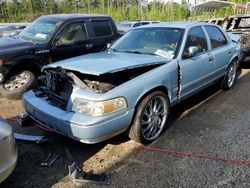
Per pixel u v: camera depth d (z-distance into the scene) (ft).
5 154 8.68
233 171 10.61
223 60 18.31
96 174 10.56
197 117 15.49
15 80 18.93
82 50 22.16
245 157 11.51
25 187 9.93
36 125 14.47
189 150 12.09
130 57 13.56
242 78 23.73
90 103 10.50
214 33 18.07
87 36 22.56
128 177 10.37
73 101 10.96
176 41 14.74
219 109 16.63
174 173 10.55
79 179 10.15
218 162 11.19
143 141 12.34
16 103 18.22
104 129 10.62
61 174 10.62
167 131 13.83
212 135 13.35
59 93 12.08
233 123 14.62
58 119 10.94
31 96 12.98
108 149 12.28
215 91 20.11
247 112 16.07
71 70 11.79
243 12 56.13
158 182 10.07
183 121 14.98
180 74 13.89
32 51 19.12
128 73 12.00
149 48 14.99
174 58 13.93
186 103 17.63
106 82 11.46
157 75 12.47
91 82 11.51
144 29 16.62
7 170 8.74
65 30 21.21
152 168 10.89
